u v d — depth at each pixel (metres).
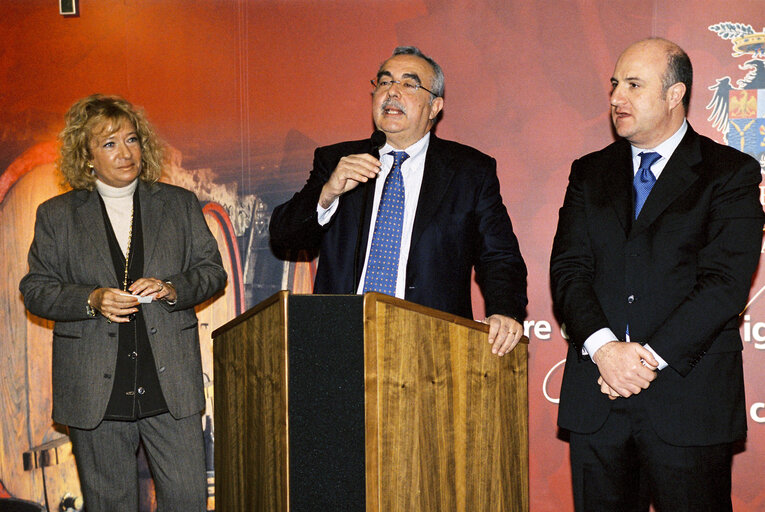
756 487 3.33
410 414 1.97
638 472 2.46
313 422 1.90
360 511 1.88
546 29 3.48
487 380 2.22
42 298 2.77
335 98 3.59
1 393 3.66
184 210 3.00
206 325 3.65
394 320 1.94
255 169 3.63
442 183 2.70
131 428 2.86
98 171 2.86
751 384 3.34
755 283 3.34
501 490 2.25
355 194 2.72
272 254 3.62
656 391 2.31
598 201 2.48
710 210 2.33
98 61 3.70
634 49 2.46
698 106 3.39
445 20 3.54
